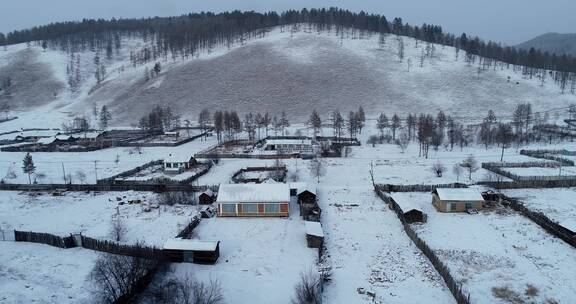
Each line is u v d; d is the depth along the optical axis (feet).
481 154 327.47
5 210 207.21
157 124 472.85
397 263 143.95
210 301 111.34
